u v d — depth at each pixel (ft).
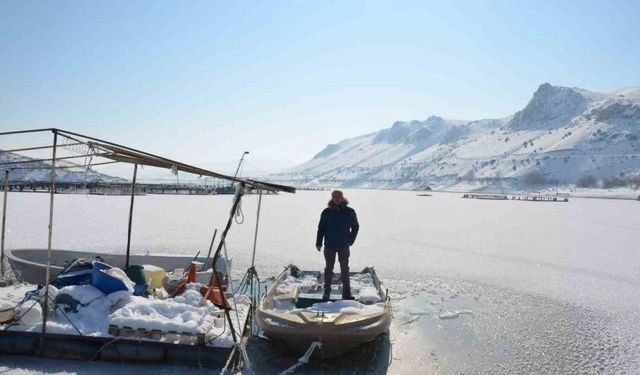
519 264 48.57
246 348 23.26
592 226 95.35
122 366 19.83
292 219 94.12
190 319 21.34
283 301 26.66
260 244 57.77
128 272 26.07
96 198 135.23
